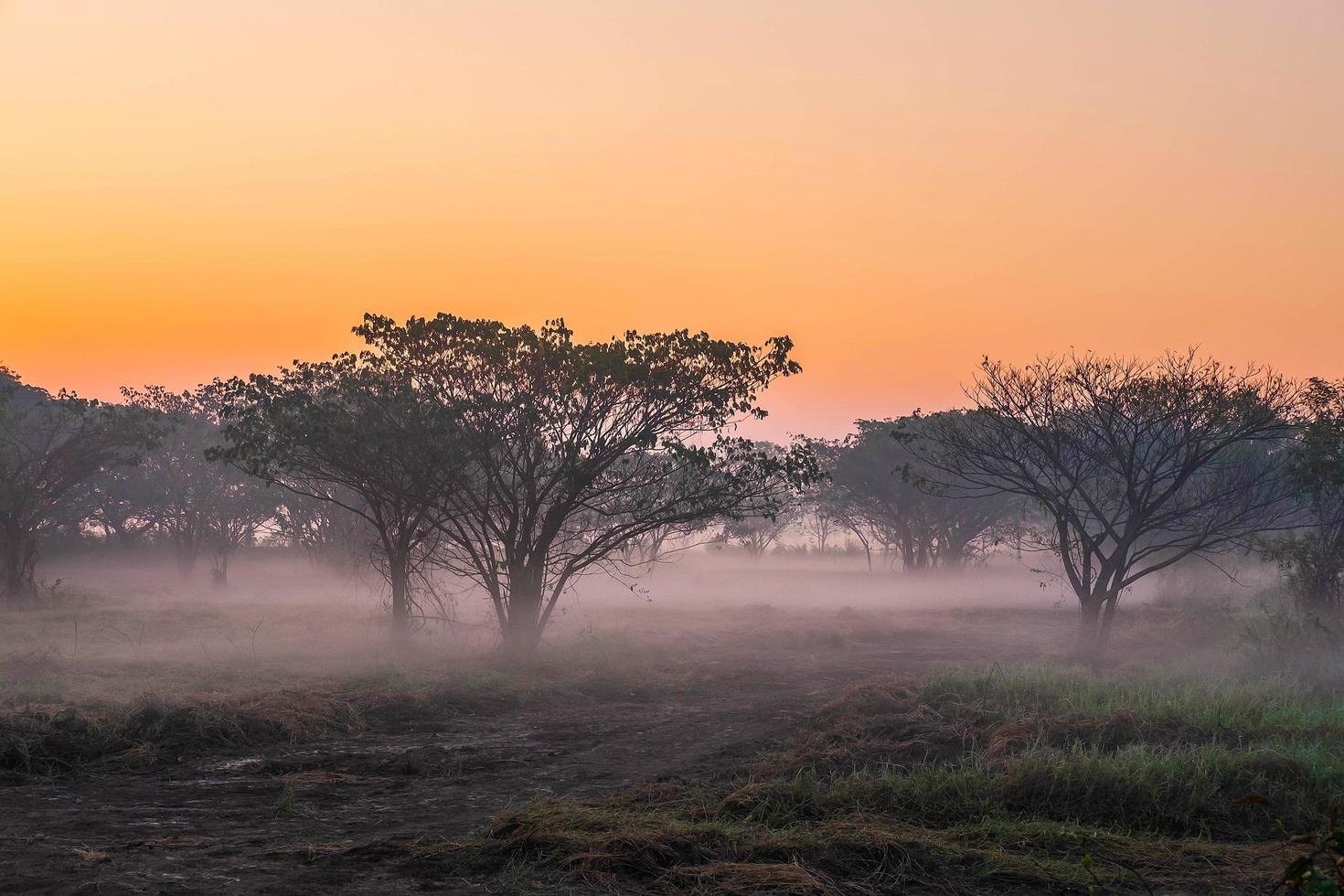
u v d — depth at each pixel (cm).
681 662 2242
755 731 1452
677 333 2286
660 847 770
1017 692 1560
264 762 1217
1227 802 951
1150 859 803
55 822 930
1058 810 931
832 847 793
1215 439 2239
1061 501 2394
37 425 3675
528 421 2241
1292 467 2289
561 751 1311
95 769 1166
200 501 4884
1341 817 895
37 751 1181
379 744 1347
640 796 988
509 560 2266
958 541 5725
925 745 1219
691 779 1125
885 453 5644
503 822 859
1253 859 809
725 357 2270
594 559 2339
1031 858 791
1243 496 2333
